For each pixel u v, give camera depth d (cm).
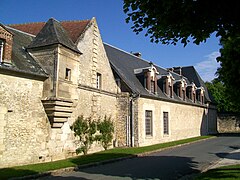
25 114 1098
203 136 2967
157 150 1670
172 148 1856
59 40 1232
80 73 1448
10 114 1034
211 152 1630
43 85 1202
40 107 1175
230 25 527
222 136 3097
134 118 1823
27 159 1094
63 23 1630
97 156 1342
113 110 1811
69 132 1343
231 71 752
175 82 2734
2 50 1048
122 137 1825
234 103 842
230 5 497
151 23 583
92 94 1550
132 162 1238
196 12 528
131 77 2041
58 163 1102
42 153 1166
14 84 1059
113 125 1783
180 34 564
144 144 1892
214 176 823
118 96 1855
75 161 1170
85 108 1474
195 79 3709
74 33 1519
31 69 1151
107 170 1030
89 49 1549
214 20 525
